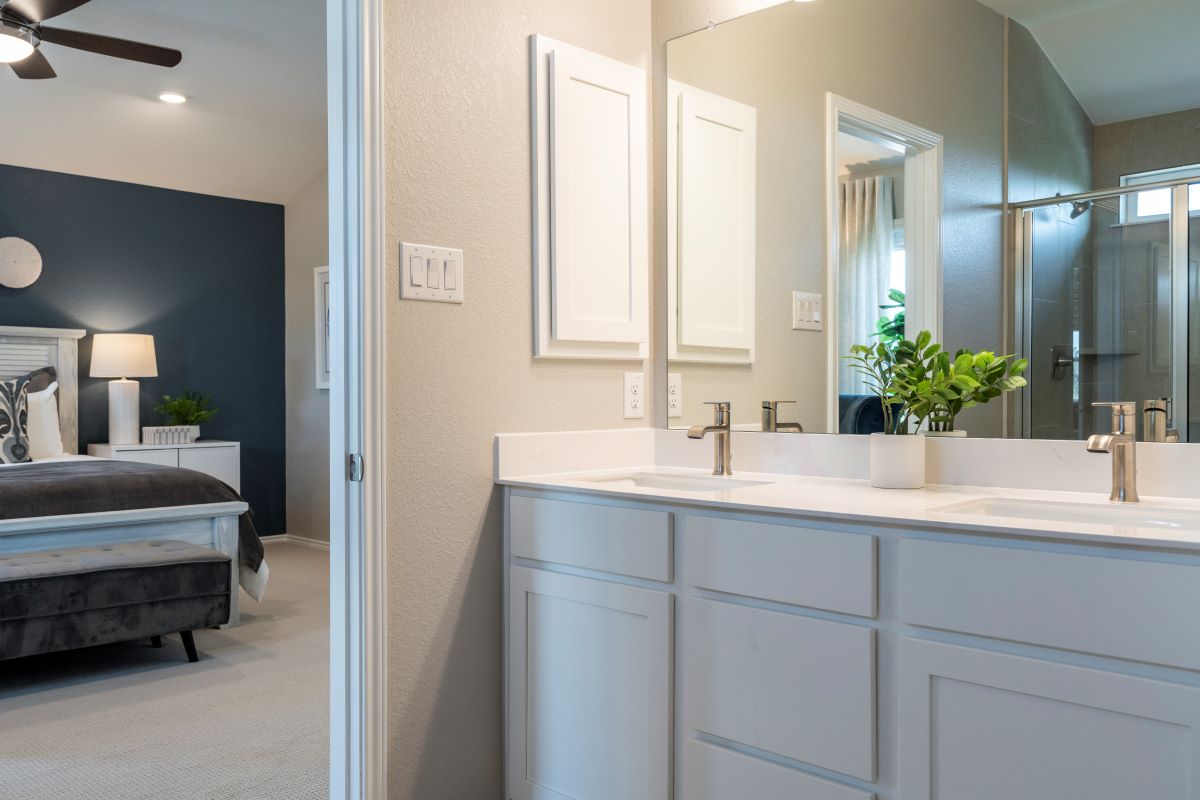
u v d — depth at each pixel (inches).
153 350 219.1
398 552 75.2
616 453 92.5
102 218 220.1
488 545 82.4
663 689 71.1
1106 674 50.6
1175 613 48.3
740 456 90.0
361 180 72.1
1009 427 72.8
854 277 81.7
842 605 61.2
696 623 69.4
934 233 76.9
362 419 72.4
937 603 57.1
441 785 78.7
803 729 63.1
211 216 237.9
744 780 66.3
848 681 60.8
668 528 70.9
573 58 87.4
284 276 250.8
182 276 233.1
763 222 88.0
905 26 78.4
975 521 55.7
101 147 206.1
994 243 73.5
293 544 243.0
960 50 75.5
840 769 61.2
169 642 150.9
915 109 78.0
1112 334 67.6
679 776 70.7
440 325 77.8
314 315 239.1
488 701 82.6
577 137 87.7
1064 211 70.0
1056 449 70.4
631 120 93.3
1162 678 49.1
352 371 72.6
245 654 143.8
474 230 80.3
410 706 76.3
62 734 110.0
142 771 98.9
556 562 78.7
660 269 96.4
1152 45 66.4
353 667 73.0
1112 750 50.5
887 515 58.9
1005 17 73.2
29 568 126.8
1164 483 65.2
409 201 75.4
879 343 80.0
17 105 185.5
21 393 197.8
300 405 245.1
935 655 57.1
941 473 76.4
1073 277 69.5
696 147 93.4
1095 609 51.0
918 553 58.0
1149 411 65.9
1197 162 64.2
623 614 73.9
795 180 85.7
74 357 214.1
